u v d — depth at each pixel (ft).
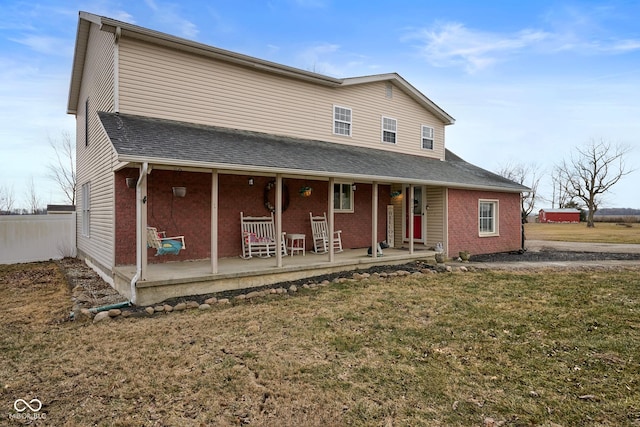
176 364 12.53
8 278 29.60
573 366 12.31
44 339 14.93
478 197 40.22
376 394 10.62
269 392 10.73
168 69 28.09
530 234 79.66
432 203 38.22
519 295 21.56
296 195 33.35
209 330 15.78
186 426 9.19
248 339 14.75
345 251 35.22
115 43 25.89
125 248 25.08
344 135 38.50
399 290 22.91
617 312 17.90
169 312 18.58
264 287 23.54
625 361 12.59
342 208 36.73
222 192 29.22
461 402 10.21
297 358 12.99
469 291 22.62
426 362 12.70
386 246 36.81
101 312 17.95
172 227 26.73
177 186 26.94
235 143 26.13
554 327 16.02
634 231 88.79
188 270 23.20
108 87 27.58
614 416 9.47
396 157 39.78
